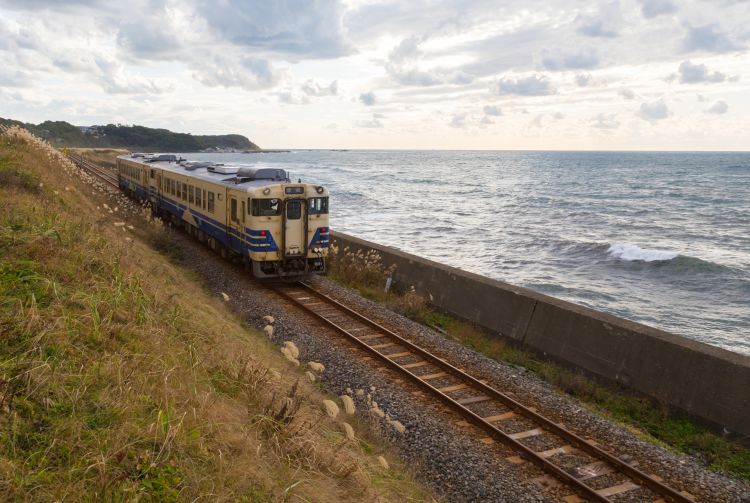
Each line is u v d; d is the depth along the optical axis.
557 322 11.36
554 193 69.44
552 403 8.99
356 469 5.48
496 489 6.46
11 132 23.03
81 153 80.81
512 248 32.47
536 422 8.27
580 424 8.34
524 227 40.38
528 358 11.59
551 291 23.84
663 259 28.42
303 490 4.69
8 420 3.95
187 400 5.27
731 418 8.20
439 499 6.16
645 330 9.92
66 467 3.74
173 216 23.45
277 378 7.38
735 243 35.25
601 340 10.39
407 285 16.08
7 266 6.68
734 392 8.26
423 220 43.16
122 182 33.31
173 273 13.02
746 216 47.16
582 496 6.45
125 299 7.23
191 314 8.77
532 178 103.81
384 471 6.18
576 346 10.82
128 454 4.09
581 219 45.12
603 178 103.81
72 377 4.84
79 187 22.38
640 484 6.78
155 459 4.09
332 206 50.91
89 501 3.47
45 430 4.05
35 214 9.45
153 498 3.71
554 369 10.88
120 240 12.37
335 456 5.64
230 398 6.09
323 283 16.25
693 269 27.05
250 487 4.31
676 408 8.96
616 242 34.66
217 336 8.30
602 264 28.80
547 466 6.96
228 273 16.30
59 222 9.49
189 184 20.20
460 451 7.24
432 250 31.47
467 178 101.69
